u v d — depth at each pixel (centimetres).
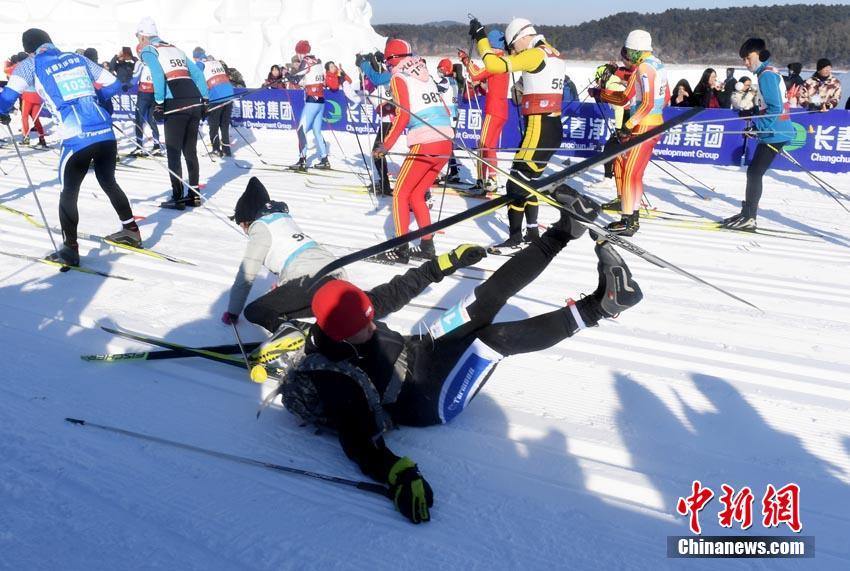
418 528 242
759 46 661
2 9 2052
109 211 720
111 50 2027
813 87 1120
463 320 280
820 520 249
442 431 305
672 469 279
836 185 929
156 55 692
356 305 267
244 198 397
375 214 734
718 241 650
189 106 717
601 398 338
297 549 229
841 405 337
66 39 2039
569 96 1201
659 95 635
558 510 253
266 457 283
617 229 662
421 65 530
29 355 371
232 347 374
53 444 287
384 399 287
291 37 1917
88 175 912
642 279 530
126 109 1423
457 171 933
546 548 232
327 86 1270
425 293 484
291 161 1088
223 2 2006
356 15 2098
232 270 524
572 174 274
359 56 857
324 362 272
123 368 359
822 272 557
